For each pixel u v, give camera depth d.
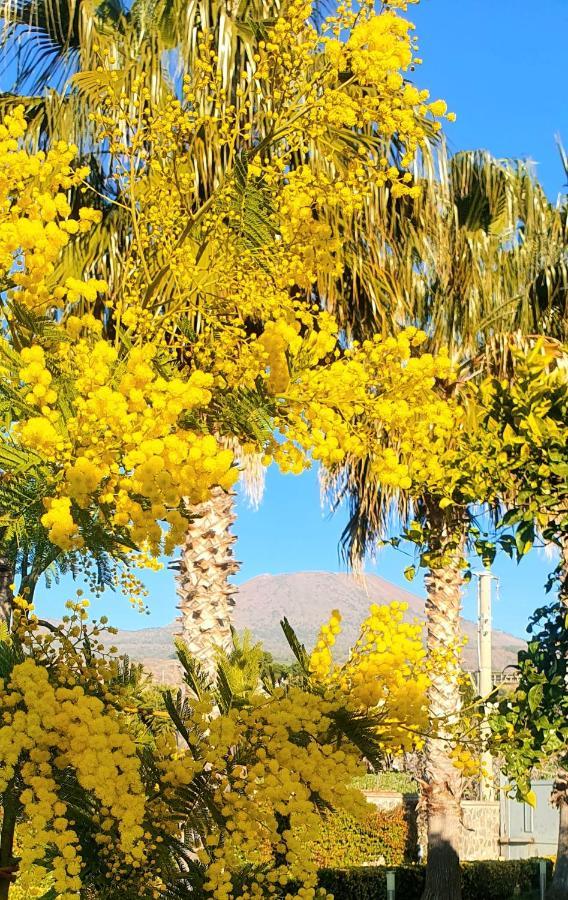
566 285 8.92
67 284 2.16
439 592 9.16
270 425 2.29
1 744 2.01
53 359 2.11
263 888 2.48
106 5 6.10
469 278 8.49
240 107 2.84
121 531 2.05
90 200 5.79
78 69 5.86
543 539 4.10
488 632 13.15
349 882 11.12
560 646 3.99
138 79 2.95
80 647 2.70
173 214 2.82
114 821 2.21
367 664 2.85
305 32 2.68
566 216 9.07
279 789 2.23
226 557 6.18
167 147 2.90
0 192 2.10
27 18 5.83
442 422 2.46
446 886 8.70
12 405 1.97
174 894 2.40
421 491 4.21
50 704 2.09
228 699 2.65
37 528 2.06
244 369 2.42
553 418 4.07
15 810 2.29
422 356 2.38
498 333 8.42
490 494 4.15
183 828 2.57
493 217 9.09
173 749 2.43
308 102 2.60
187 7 5.28
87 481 1.89
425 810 8.96
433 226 7.44
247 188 2.65
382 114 2.58
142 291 2.82
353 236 6.64
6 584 3.02
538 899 11.99
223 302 2.72
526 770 3.76
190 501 2.02
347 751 2.61
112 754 2.05
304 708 2.44
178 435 2.06
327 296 6.66
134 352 2.02
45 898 2.17
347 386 2.26
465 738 3.78
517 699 3.79
